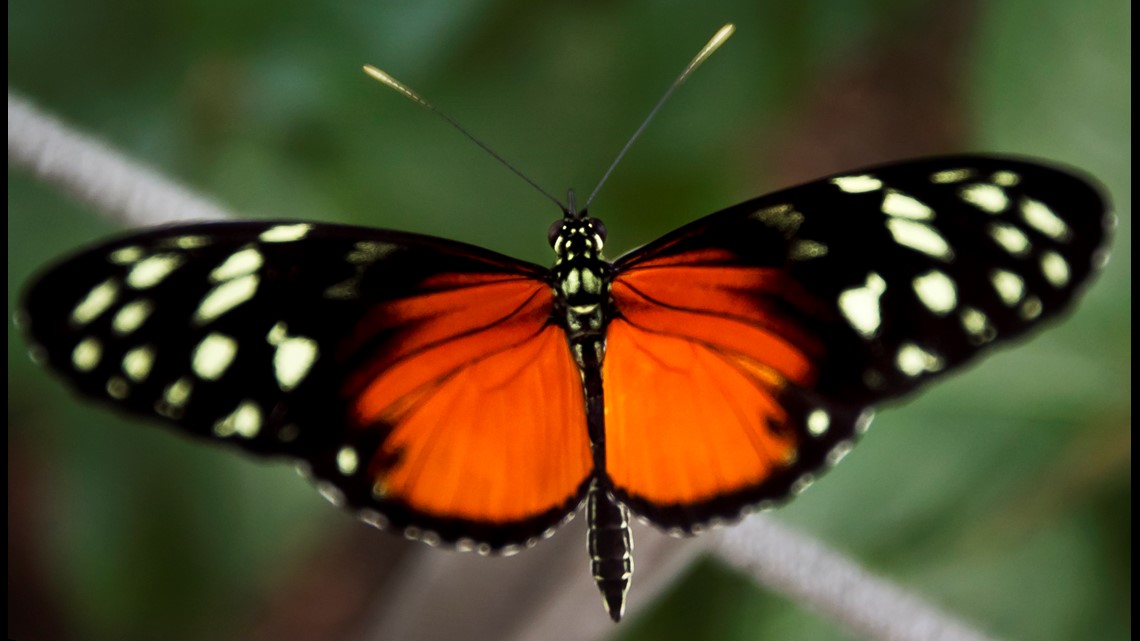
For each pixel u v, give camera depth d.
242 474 0.65
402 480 0.60
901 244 0.60
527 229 0.66
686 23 0.65
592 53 0.66
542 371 0.61
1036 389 0.64
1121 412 0.63
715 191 0.66
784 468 0.60
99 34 0.65
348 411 0.60
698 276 0.61
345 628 0.70
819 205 0.60
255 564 0.65
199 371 0.60
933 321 0.60
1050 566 0.64
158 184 0.60
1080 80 0.63
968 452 0.64
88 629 0.65
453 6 0.65
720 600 0.64
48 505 0.66
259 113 0.65
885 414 0.64
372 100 0.65
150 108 0.65
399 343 0.60
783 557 0.60
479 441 0.61
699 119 0.65
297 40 0.65
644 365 0.61
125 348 0.59
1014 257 0.60
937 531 0.64
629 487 0.60
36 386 0.65
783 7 0.65
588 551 0.60
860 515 0.64
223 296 0.60
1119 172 0.63
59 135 0.59
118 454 0.65
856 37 0.66
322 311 0.60
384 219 0.65
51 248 0.64
